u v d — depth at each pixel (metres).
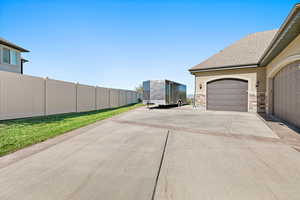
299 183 2.43
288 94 7.73
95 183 2.46
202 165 3.12
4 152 3.85
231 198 2.07
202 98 14.60
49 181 2.53
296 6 4.58
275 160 3.34
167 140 4.95
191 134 5.70
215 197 2.09
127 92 25.09
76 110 13.79
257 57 12.52
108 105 18.94
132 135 5.62
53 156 3.65
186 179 2.57
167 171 2.87
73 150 4.07
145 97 16.91
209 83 14.28
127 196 2.12
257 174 2.73
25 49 18.27
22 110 9.55
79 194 2.17
